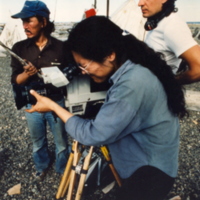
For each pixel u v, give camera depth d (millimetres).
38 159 2221
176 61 1696
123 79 943
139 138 1072
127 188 1193
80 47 914
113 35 922
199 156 2771
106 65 980
